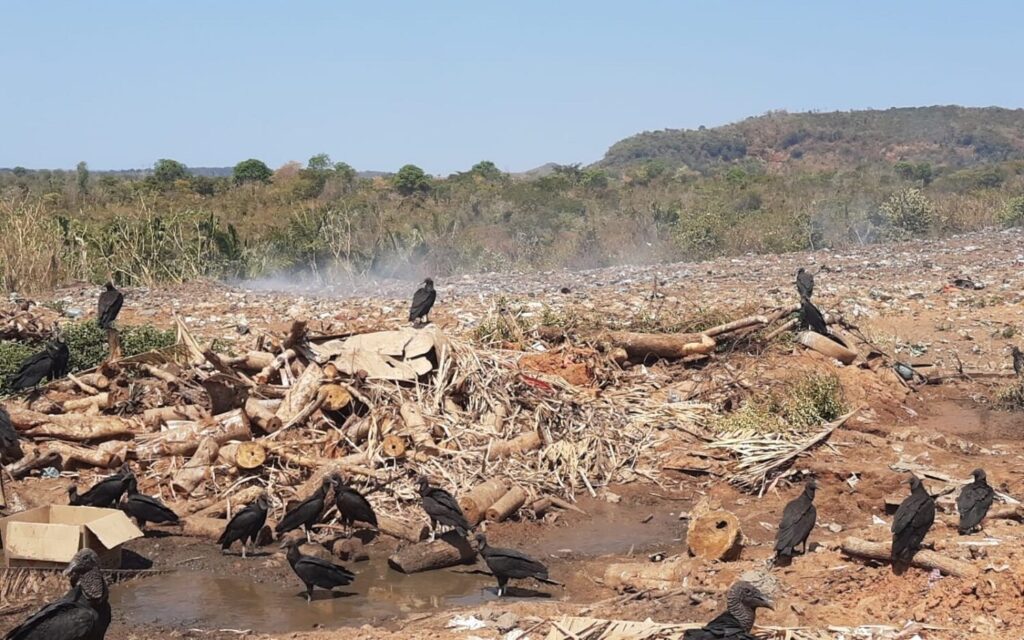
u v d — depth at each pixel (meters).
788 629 9.65
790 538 11.76
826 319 22.09
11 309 23.06
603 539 13.94
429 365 16.62
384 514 13.77
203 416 16.03
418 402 15.98
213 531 13.38
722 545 12.26
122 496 14.05
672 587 11.45
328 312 24.91
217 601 11.59
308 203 48.75
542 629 10.09
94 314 24.20
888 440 17.33
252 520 12.63
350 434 15.36
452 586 12.14
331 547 13.09
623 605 10.85
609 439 16.72
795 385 18.50
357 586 12.12
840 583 11.13
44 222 30.83
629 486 15.82
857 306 26.19
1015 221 47.38
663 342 19.89
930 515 10.91
